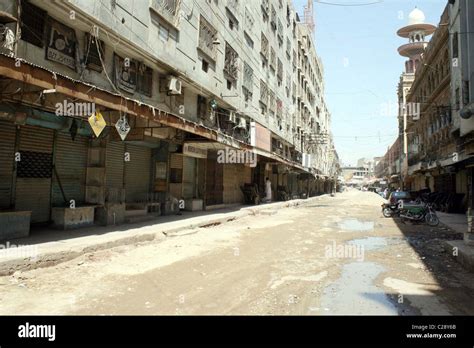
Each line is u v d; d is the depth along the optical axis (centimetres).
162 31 1238
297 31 3822
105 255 788
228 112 1983
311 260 829
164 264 746
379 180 9344
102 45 1041
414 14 4803
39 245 749
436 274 705
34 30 830
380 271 727
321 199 4659
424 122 3231
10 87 746
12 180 909
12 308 471
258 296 552
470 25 1634
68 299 512
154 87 1312
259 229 1389
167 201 1533
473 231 929
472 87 1562
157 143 1494
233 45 1945
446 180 2650
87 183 1146
